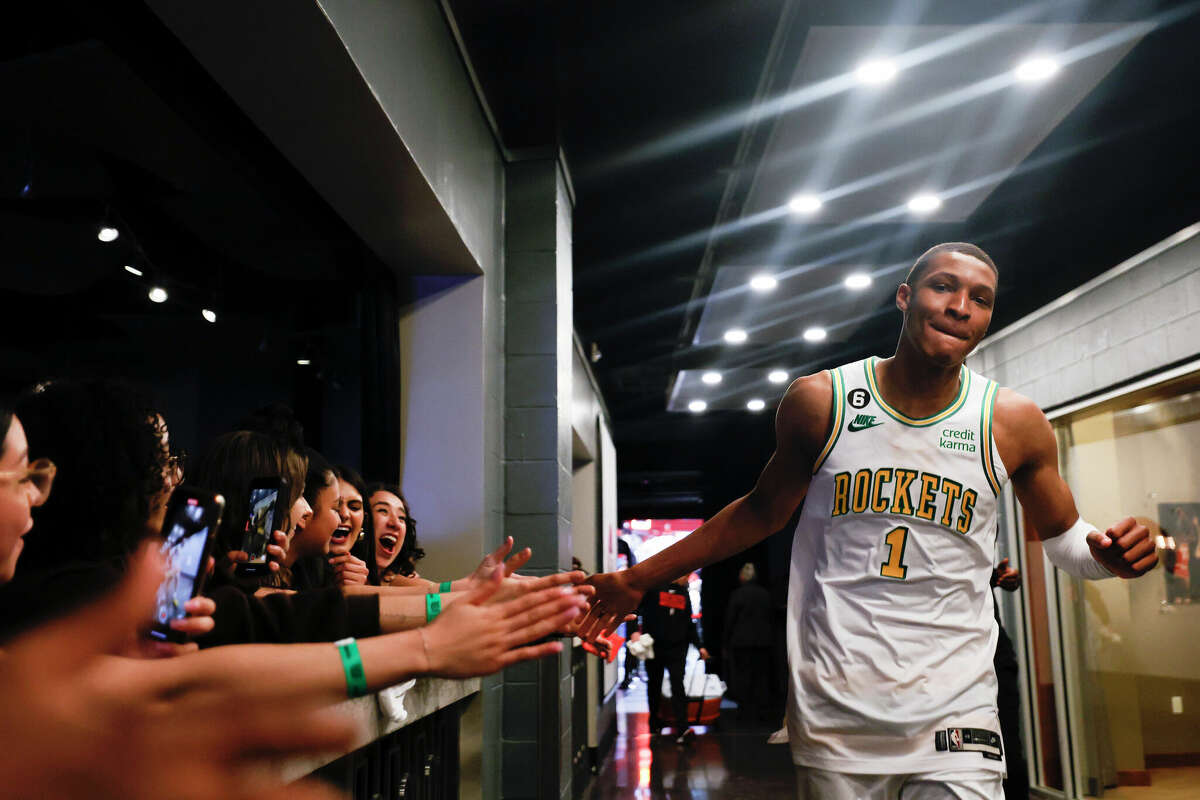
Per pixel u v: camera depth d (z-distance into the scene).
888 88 4.46
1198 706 5.59
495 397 4.47
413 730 2.44
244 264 4.75
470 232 3.93
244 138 2.96
